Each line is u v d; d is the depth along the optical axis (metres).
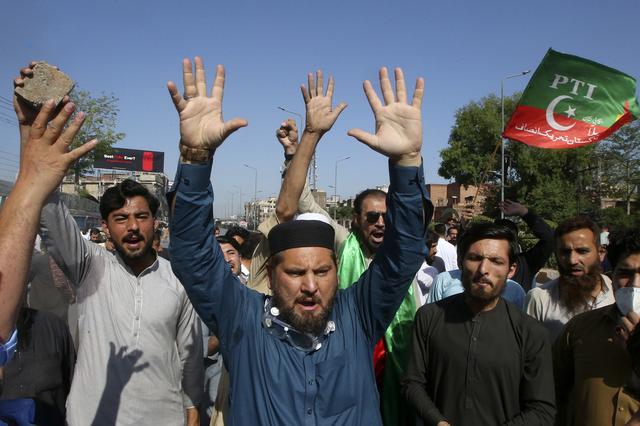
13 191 1.58
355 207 3.59
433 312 2.92
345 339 2.19
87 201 15.45
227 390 2.89
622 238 2.86
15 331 1.69
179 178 2.01
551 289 3.56
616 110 6.68
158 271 3.12
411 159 2.05
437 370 2.81
